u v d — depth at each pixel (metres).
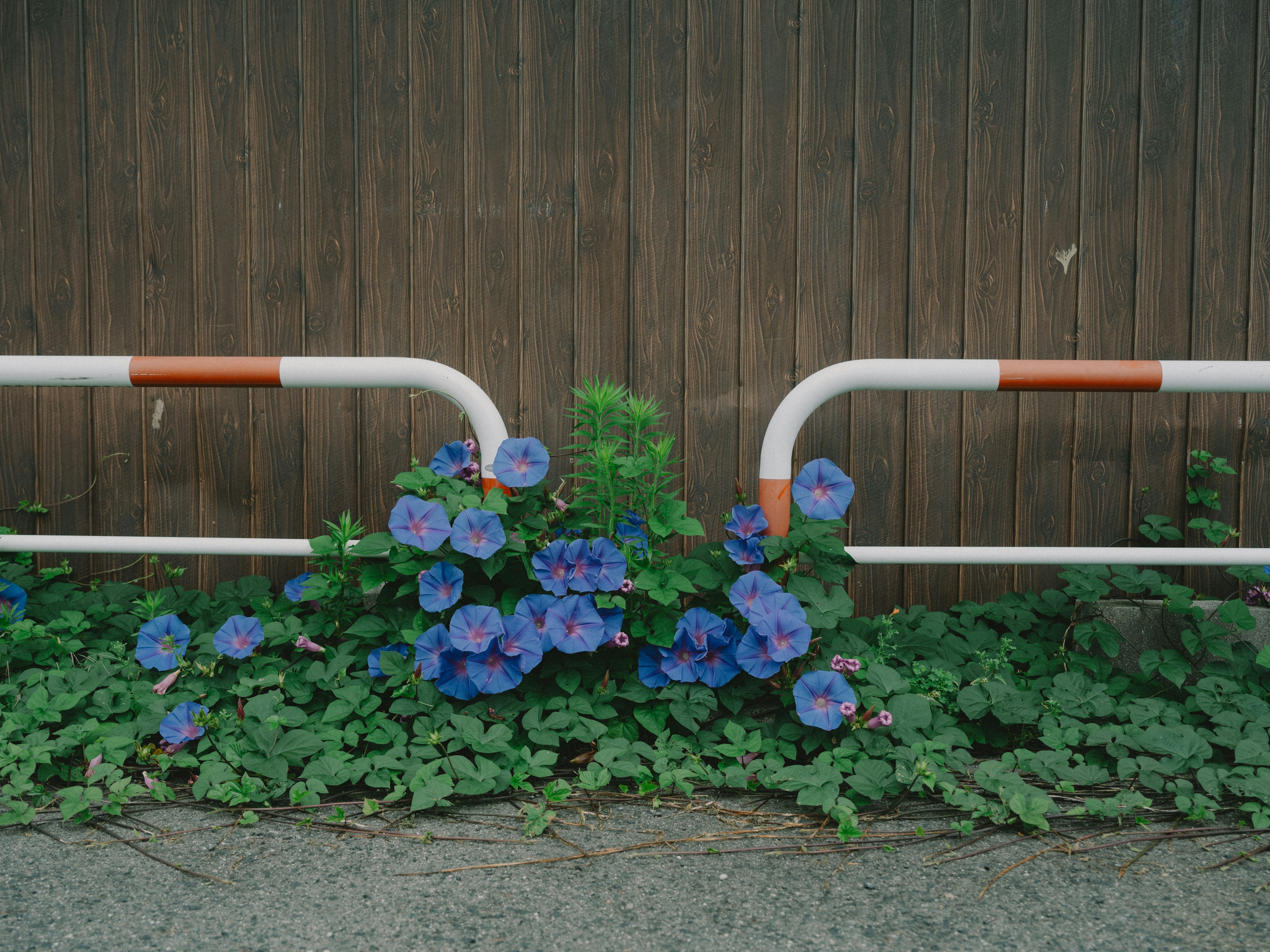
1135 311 2.13
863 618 1.87
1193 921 1.12
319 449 2.19
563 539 1.69
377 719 1.54
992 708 1.58
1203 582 2.17
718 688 1.64
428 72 2.12
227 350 2.17
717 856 1.29
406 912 1.13
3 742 1.47
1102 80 2.10
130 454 2.20
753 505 1.84
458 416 2.17
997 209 2.12
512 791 1.49
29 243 2.18
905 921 1.12
